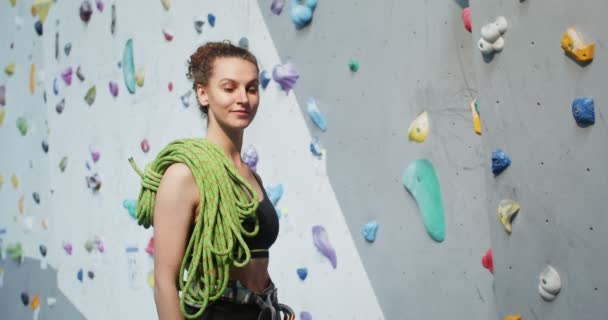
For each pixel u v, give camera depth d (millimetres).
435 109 2379
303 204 2930
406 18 2463
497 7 1955
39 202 4816
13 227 5125
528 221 1933
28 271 4938
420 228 2457
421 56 2416
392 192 2557
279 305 1924
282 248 3041
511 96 1945
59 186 4602
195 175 1740
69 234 4500
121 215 3996
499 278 2021
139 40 3830
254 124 3162
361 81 2650
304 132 2908
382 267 2602
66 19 4492
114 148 4070
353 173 2703
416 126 2436
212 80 1851
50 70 4680
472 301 2295
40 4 4754
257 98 1887
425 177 2416
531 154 1909
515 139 1945
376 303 2631
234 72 1835
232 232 1771
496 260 2025
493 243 2033
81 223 4379
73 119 4453
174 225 1750
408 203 2496
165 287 1738
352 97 2689
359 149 2676
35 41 4820
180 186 1746
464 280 2318
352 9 2670
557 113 1841
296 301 2977
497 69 1974
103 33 4137
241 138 1916
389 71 2539
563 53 1813
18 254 5027
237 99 1832
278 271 3066
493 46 1969
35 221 4867
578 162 1808
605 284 1777
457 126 2307
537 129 1889
